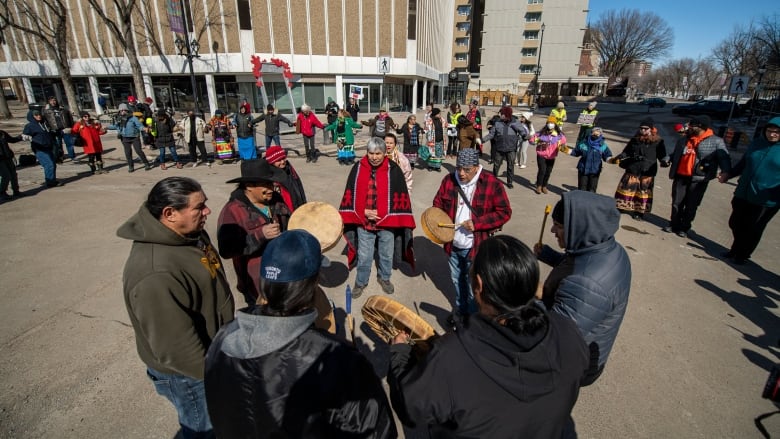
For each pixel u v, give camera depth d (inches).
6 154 318.3
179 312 67.8
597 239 74.0
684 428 110.4
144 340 74.5
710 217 302.5
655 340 149.6
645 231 266.4
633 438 107.0
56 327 153.3
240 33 1130.0
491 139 369.1
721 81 3454.7
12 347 141.0
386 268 176.2
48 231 253.6
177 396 78.1
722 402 119.8
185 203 70.4
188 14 1125.1
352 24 1214.9
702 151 237.8
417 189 373.1
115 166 473.7
